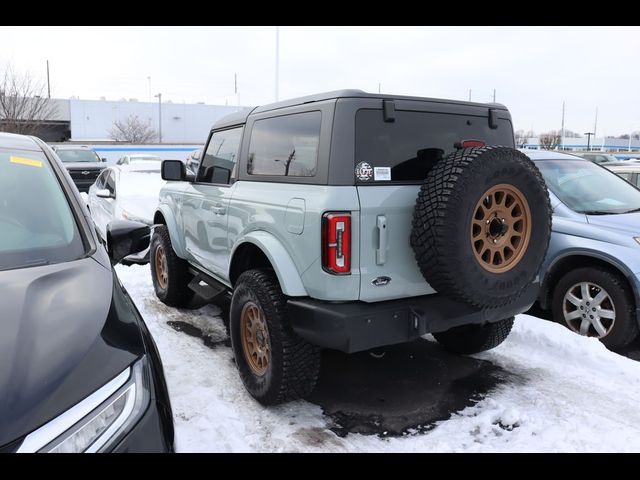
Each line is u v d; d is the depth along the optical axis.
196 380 3.97
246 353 3.74
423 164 3.33
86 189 17.52
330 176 3.03
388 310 3.09
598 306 4.65
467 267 2.89
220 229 4.23
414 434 3.30
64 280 2.30
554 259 4.91
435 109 3.42
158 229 5.80
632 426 3.39
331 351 4.65
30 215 2.74
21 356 1.77
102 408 1.74
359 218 3.00
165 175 4.88
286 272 3.22
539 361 4.39
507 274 3.08
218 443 3.14
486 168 2.90
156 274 6.02
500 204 3.06
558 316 4.96
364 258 3.03
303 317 3.15
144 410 1.88
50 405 1.64
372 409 3.61
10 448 1.53
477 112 3.66
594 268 4.67
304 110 3.36
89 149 19.73
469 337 4.38
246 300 3.62
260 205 3.56
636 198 5.58
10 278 2.26
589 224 4.81
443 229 2.85
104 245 3.05
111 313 2.15
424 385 3.98
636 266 4.37
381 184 3.13
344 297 3.01
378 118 3.18
